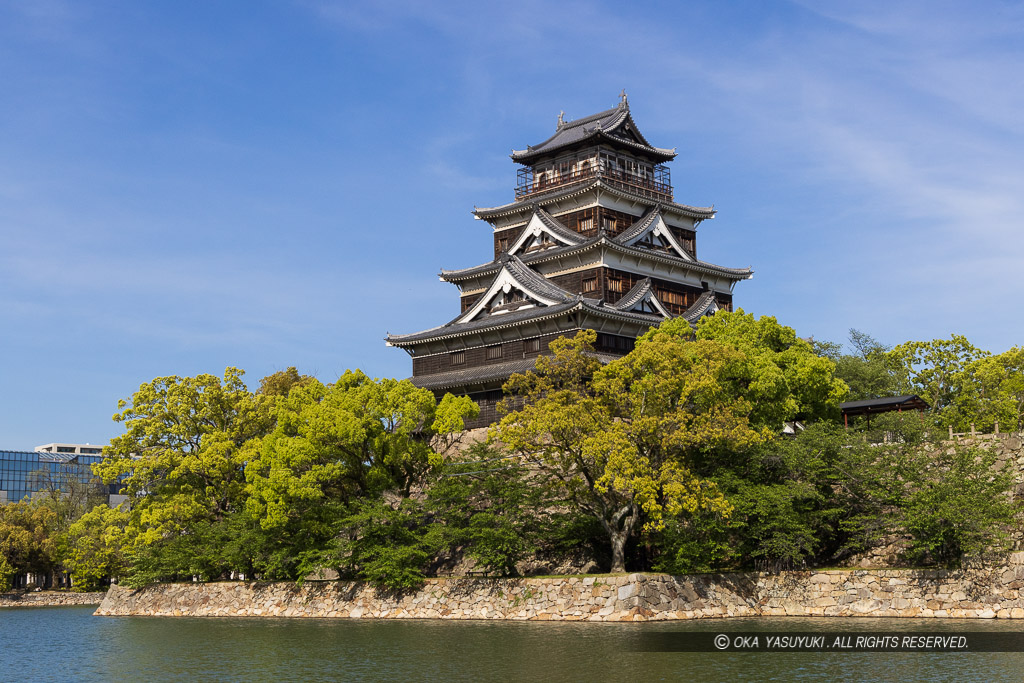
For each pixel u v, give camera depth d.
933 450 58.03
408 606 60.50
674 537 55.16
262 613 67.06
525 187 100.25
